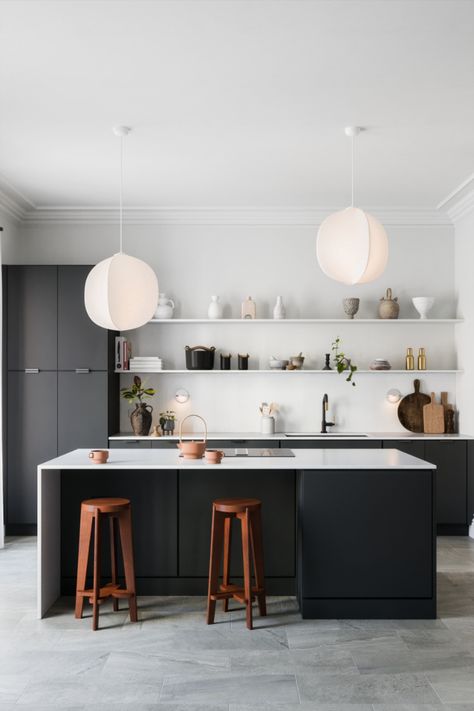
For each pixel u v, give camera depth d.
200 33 3.11
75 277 5.85
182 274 6.39
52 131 4.36
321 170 5.17
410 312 6.38
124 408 6.32
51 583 3.92
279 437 5.85
